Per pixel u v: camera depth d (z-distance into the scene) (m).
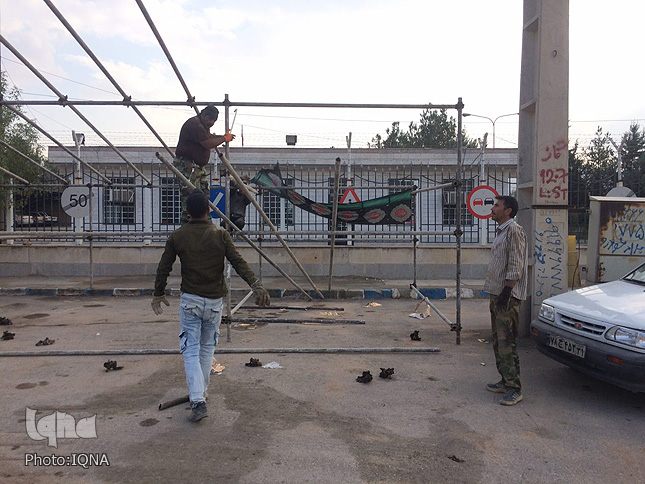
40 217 13.83
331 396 4.84
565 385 5.24
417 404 4.66
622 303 4.90
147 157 14.66
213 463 3.49
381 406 4.61
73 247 13.13
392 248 13.17
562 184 6.98
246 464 3.49
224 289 4.39
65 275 13.13
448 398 4.83
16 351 6.17
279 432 4.02
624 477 3.38
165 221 14.07
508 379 4.71
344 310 9.48
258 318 8.41
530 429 4.13
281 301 10.43
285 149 15.84
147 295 10.92
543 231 6.99
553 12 6.90
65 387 5.00
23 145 13.25
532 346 6.79
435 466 3.50
